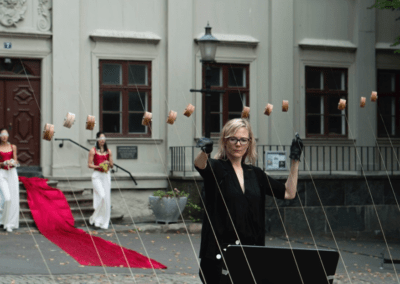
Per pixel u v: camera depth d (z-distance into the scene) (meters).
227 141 3.89
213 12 14.80
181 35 14.48
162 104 14.45
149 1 14.41
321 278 2.96
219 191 3.79
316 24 15.59
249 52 15.01
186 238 11.21
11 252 8.86
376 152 15.91
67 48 13.74
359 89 15.79
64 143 13.65
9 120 13.59
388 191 14.34
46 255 8.73
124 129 14.21
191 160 14.24
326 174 13.94
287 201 13.51
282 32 15.17
